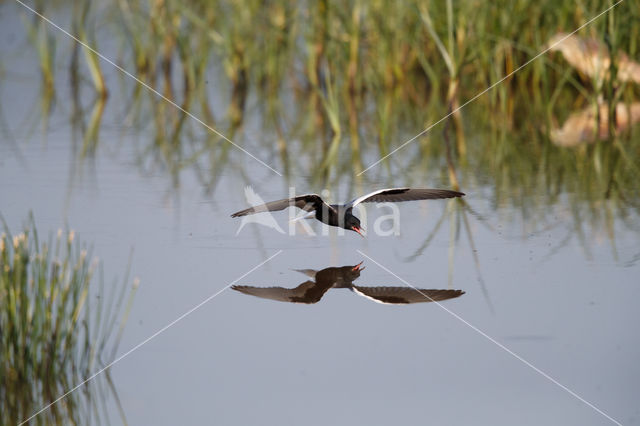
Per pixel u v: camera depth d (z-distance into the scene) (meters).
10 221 11.88
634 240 11.00
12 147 16.73
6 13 27.48
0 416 7.39
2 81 23.16
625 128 18.00
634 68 18.52
